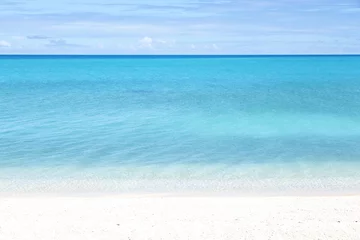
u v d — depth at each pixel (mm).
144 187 14688
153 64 165000
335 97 43906
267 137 23156
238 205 12102
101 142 21859
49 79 73312
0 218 10812
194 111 33469
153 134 24000
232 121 28531
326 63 174375
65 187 14656
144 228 10086
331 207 11852
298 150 20141
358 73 93562
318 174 16297
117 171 16688
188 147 20797
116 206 11992
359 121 28453
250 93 48594
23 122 27984
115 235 9641
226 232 9812
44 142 21781
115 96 45344
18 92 49250
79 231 9883
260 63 179500
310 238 9445
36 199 12938
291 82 66688
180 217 10914
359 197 13070
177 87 57625
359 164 17688
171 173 16438
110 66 142000
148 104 38219
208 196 13625
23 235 9617
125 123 27797
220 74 91625
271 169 17000
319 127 26172
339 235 9609
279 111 33344
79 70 109375
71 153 19531
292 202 12438
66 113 32344
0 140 22172
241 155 19234
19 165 17469
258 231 9867
